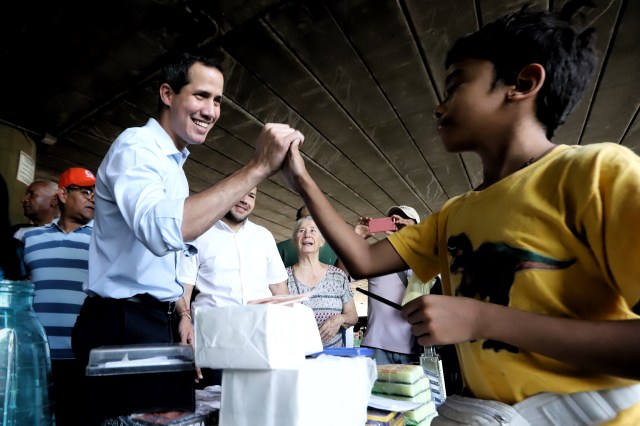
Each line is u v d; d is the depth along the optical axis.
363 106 4.17
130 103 3.54
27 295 0.78
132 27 2.79
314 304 2.36
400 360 2.18
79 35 2.79
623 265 0.45
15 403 0.69
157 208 0.87
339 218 0.88
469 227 0.65
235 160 5.12
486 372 0.58
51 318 1.84
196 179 5.62
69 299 1.90
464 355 0.65
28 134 3.56
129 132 1.04
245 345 0.59
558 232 0.53
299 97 3.92
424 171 5.97
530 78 0.62
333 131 4.65
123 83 3.30
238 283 1.90
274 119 4.25
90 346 1.07
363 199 6.96
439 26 3.11
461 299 0.53
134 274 1.10
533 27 0.63
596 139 5.22
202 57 1.26
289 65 3.45
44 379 0.75
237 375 0.61
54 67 3.04
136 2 2.61
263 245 2.09
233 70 3.45
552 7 2.89
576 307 0.52
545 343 0.47
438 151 5.37
